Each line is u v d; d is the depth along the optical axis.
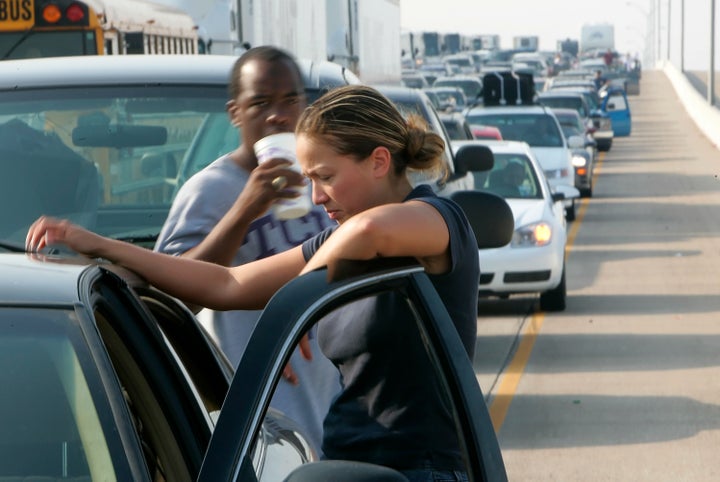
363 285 5.11
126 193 10.76
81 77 10.81
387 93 20.17
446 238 5.56
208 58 11.36
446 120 35.50
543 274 25.61
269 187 7.43
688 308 27.16
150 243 10.35
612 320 25.64
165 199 10.77
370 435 5.81
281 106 8.32
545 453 15.64
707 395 18.75
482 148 19.02
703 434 16.48
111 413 4.52
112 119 10.73
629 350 22.42
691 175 69.62
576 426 16.98
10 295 4.75
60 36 21.45
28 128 10.62
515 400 18.64
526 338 23.72
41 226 5.91
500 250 25.50
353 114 5.70
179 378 5.45
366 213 5.31
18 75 10.84
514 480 14.46
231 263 8.09
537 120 45.66
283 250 8.42
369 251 5.24
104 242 5.86
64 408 4.54
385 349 5.71
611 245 39.53
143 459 4.51
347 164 5.76
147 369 5.23
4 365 4.59
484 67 157.38
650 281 31.41
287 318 4.69
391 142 5.77
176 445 5.20
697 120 124.56
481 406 5.50
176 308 6.22
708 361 21.33
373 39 45.38
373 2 45.16
